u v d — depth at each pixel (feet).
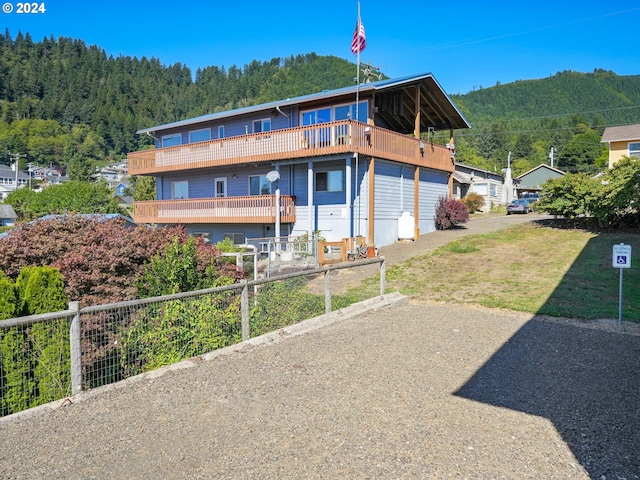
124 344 18.86
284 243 56.80
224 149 69.26
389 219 65.41
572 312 28.60
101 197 140.36
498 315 28.86
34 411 14.49
